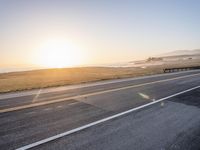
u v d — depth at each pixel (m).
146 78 18.88
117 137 4.02
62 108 6.49
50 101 7.69
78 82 16.45
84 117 5.43
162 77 19.44
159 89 10.92
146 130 4.43
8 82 19.91
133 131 4.36
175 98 8.19
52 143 3.69
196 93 9.43
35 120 5.14
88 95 9.12
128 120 5.15
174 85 12.63
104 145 3.63
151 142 3.79
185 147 3.61
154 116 5.55
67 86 13.61
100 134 4.16
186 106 6.77
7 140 3.82
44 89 12.02
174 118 5.38
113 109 6.34
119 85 13.27
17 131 4.33
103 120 5.14
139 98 8.27
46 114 5.74
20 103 7.34
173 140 3.91
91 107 6.62
